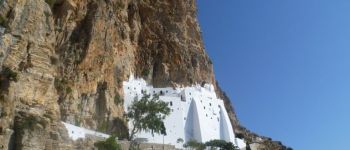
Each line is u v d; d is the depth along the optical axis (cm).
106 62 7500
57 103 5819
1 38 4709
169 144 7962
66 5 6944
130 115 7675
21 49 5097
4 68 4650
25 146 4700
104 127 7106
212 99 9919
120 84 8119
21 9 5241
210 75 10550
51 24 5959
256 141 11200
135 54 9181
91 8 7469
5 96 4453
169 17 10012
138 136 7894
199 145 8431
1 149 4291
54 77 5725
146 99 7912
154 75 9325
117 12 8525
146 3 9812
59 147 5231
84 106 6875
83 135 6075
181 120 8988
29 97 5091
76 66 6875
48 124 5225
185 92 9394
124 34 8619
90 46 7100
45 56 5541
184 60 9806
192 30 10562
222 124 9875
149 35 9594
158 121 7644
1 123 4350
